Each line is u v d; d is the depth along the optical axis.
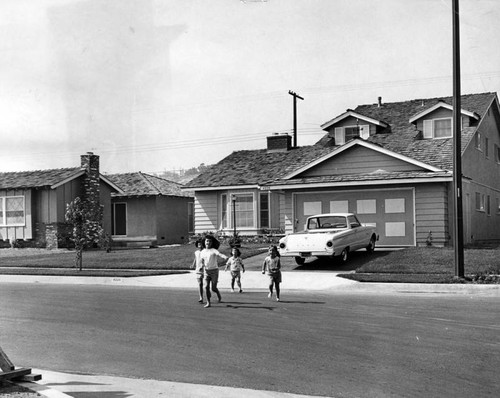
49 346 8.84
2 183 29.61
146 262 21.56
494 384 6.46
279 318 10.73
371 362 7.47
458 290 14.31
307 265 19.47
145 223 32.66
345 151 23.64
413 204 22.02
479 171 26.47
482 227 26.73
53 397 5.98
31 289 16.25
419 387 6.40
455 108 15.35
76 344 8.94
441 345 8.28
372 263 17.95
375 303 12.34
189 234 34.88
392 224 22.33
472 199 25.12
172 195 33.16
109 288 16.45
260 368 7.32
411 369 7.11
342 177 22.81
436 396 6.09
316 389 6.41
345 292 14.64
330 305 12.19
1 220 29.72
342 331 9.40
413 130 26.67
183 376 7.04
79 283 18.23
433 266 16.91
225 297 14.03
